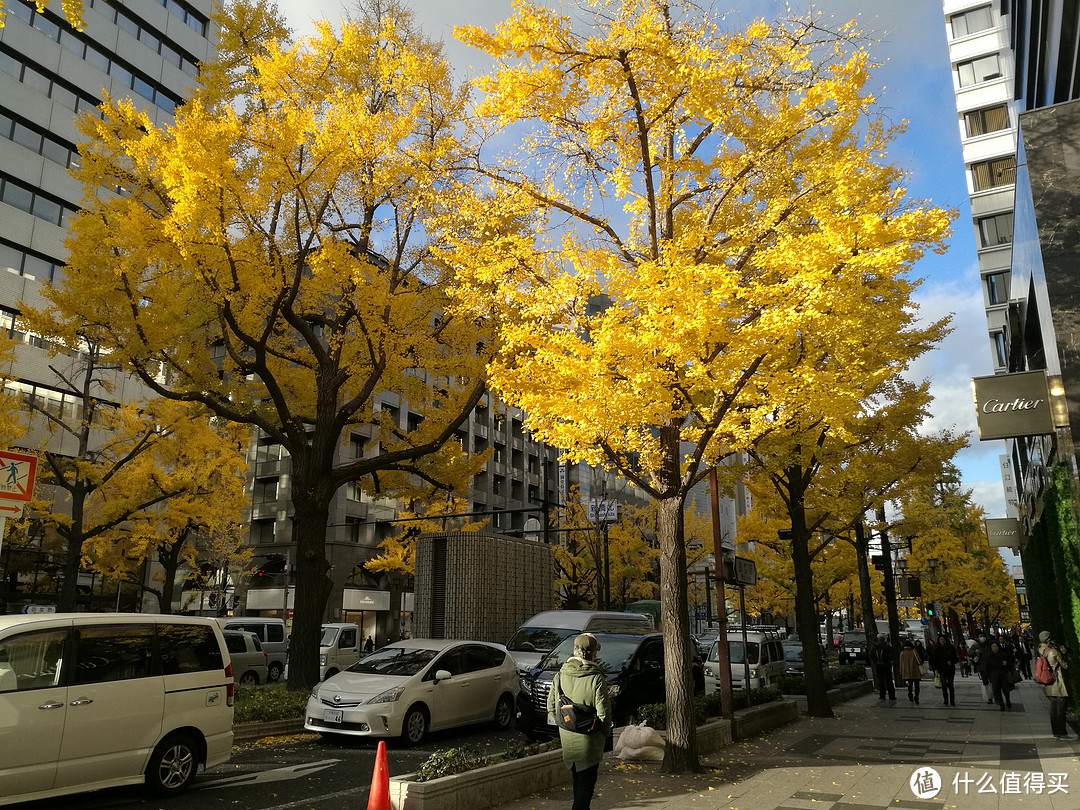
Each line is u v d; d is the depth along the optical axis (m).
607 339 7.31
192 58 37.38
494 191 9.24
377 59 13.59
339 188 13.20
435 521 32.84
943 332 13.35
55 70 30.67
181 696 7.33
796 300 7.31
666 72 7.89
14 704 6.10
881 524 19.28
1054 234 9.30
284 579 41.12
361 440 41.66
